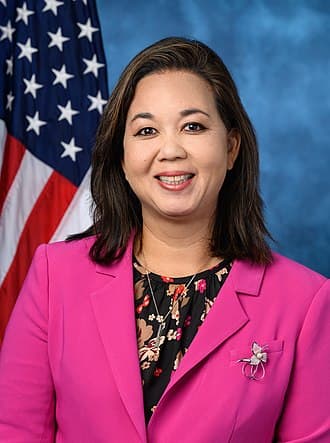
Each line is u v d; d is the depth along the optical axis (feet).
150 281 5.82
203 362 5.47
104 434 5.38
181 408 5.39
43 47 12.02
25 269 11.59
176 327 5.63
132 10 16.97
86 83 12.21
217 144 5.53
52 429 5.74
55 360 5.60
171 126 5.46
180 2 17.08
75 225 11.81
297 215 17.31
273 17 17.26
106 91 12.30
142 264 5.92
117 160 5.98
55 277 5.82
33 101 11.88
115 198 6.02
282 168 17.26
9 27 11.84
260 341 5.54
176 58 5.61
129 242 5.98
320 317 5.70
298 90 17.29
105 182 6.03
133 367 5.43
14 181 11.66
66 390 5.51
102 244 5.96
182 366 5.39
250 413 5.37
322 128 17.34
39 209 11.73
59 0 12.21
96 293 5.71
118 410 5.39
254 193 5.98
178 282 5.79
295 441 5.60
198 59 5.65
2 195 11.62
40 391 5.66
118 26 16.93
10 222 11.60
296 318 5.66
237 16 17.22
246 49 17.25
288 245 17.29
